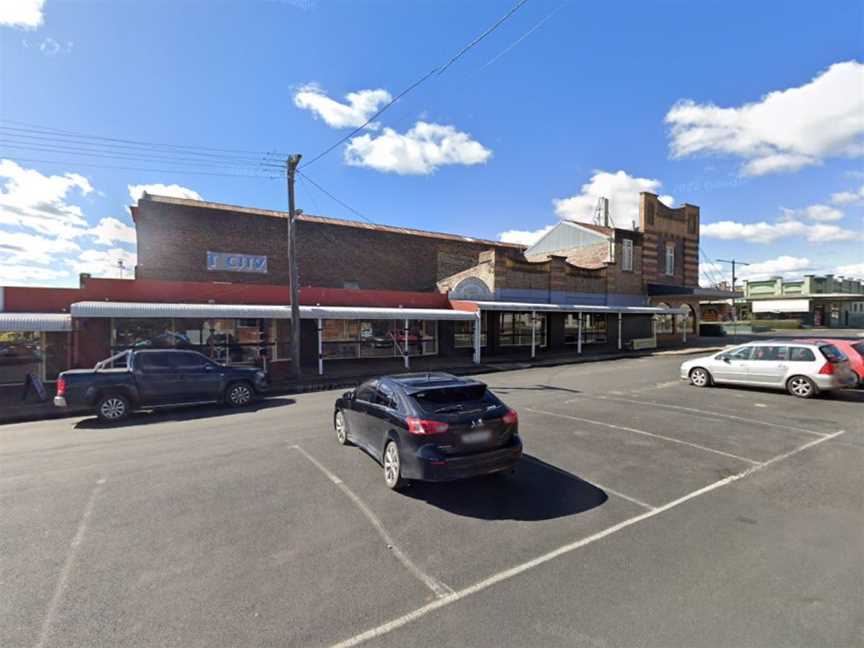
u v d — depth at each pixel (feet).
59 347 46.88
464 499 16.63
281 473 19.49
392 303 68.64
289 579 11.55
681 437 24.57
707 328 127.03
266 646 9.09
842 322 178.29
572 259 101.24
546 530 14.16
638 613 10.00
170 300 53.11
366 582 11.39
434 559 12.48
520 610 10.20
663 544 13.16
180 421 31.12
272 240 79.25
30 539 13.83
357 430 22.00
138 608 10.37
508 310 69.92
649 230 98.58
